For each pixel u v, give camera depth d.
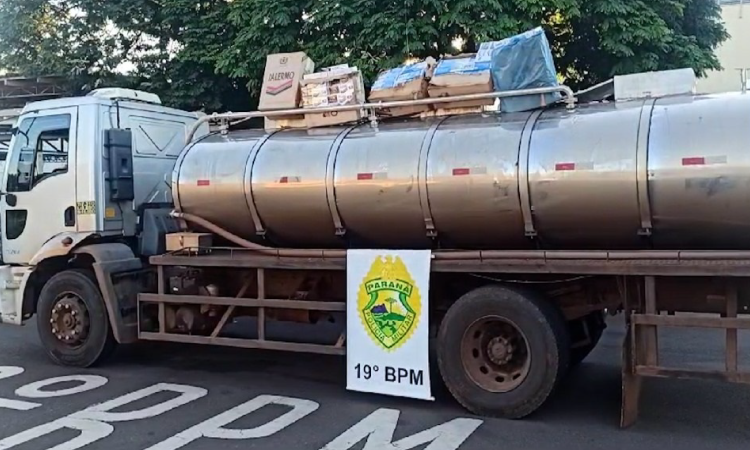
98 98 7.42
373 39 10.61
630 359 5.23
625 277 5.37
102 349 7.25
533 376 5.41
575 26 11.34
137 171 7.72
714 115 5.08
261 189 6.42
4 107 15.00
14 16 13.87
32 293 7.75
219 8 12.67
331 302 6.18
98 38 13.71
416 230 6.01
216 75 12.72
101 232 7.29
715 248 5.23
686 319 5.05
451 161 5.72
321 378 6.85
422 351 5.73
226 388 6.52
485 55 6.09
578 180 5.33
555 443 5.00
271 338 7.00
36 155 7.66
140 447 5.02
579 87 11.96
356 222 6.16
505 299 5.49
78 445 5.06
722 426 5.32
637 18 10.71
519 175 5.50
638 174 5.15
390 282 5.85
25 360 7.77
